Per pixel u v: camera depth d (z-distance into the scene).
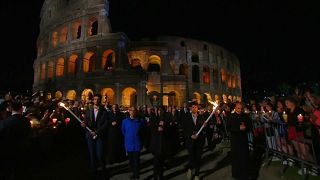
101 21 50.50
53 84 52.91
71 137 18.08
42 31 63.25
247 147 10.19
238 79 75.94
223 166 12.77
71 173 11.68
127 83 44.09
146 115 20.48
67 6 56.69
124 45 48.59
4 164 8.95
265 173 10.95
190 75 57.75
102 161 10.59
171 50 57.19
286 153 10.76
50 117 16.67
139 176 11.22
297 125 10.45
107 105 16.56
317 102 10.70
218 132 23.66
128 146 10.37
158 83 47.41
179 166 13.00
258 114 15.02
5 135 8.84
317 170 10.12
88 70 51.34
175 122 17.22
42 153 14.44
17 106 9.36
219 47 66.19
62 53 53.75
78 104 19.75
